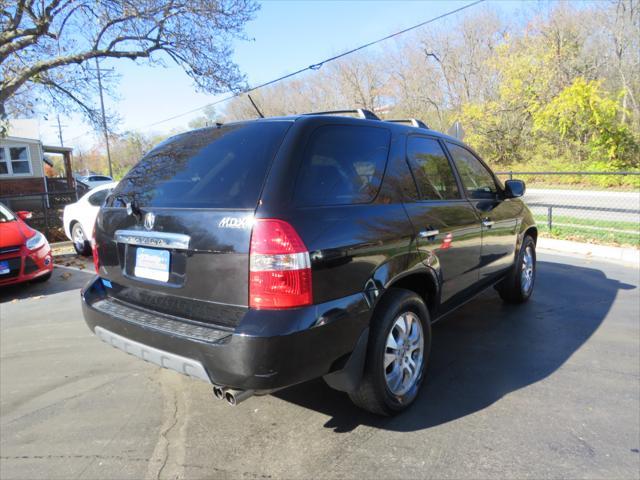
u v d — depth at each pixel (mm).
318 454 2523
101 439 2721
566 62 26859
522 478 2293
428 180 3320
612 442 2574
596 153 22672
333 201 2469
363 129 2887
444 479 2297
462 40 34344
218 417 2934
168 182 2719
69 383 3453
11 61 11758
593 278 6141
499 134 29438
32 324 4883
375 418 2867
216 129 2945
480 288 3990
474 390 3180
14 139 20984
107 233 2949
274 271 2146
